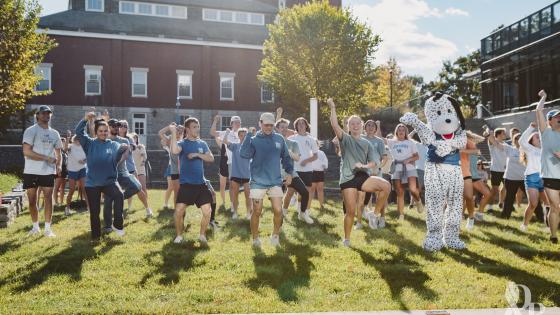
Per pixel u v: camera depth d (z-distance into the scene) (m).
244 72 37.31
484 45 30.44
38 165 7.77
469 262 6.22
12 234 7.98
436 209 6.97
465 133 7.10
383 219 8.90
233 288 4.99
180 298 4.68
